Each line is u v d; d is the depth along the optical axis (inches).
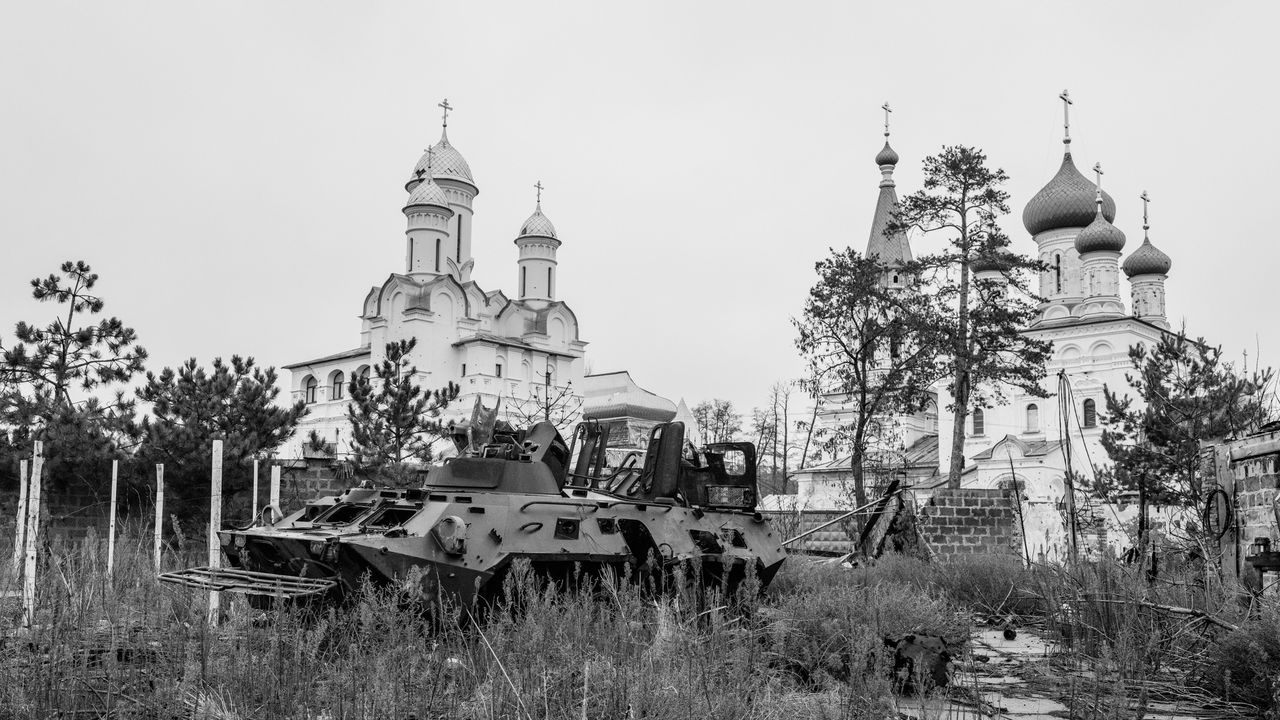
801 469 2076.8
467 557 414.6
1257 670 354.9
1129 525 803.4
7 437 823.1
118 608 343.0
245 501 842.2
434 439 978.7
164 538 781.9
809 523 1234.6
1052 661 418.3
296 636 300.7
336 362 2576.3
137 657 307.6
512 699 269.7
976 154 1424.7
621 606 351.9
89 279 975.0
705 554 484.1
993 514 1166.3
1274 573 494.0
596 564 447.8
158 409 841.5
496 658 277.4
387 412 947.3
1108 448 1032.8
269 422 866.1
